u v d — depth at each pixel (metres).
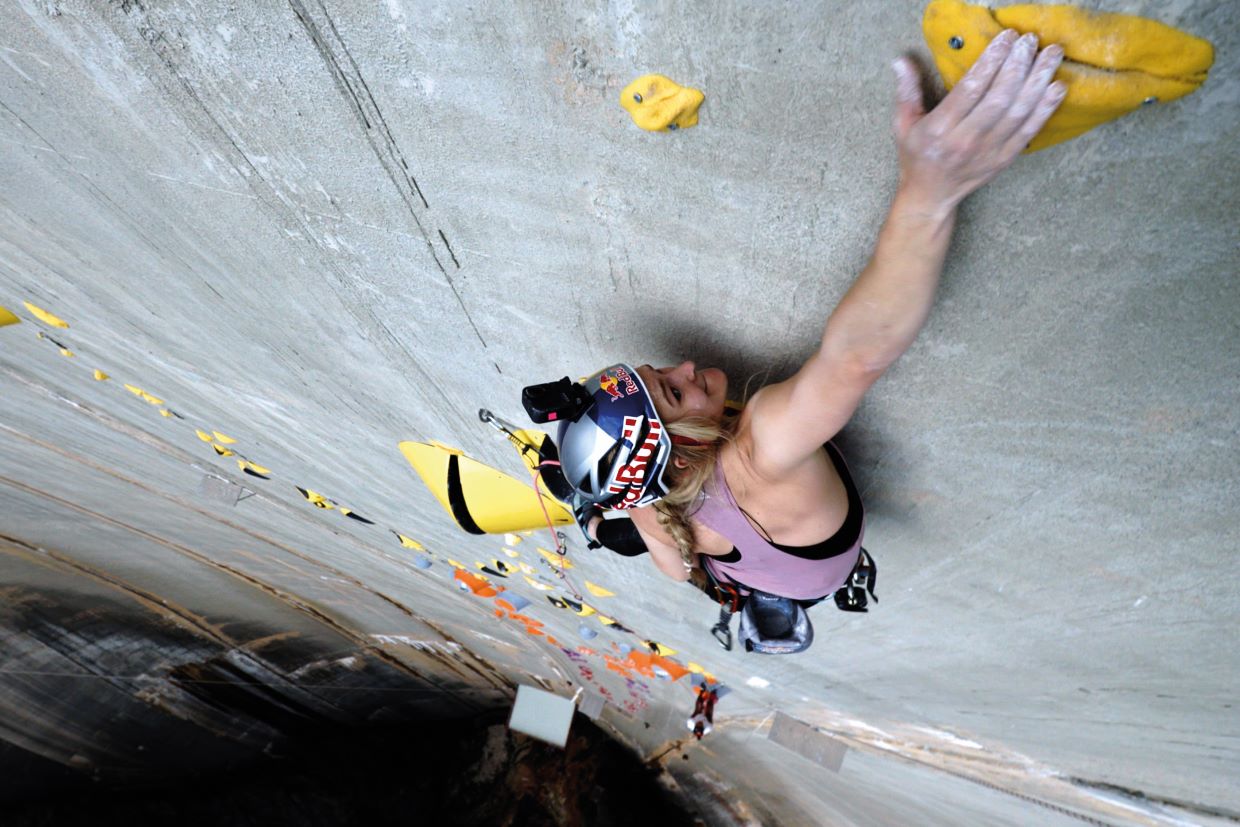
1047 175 1.08
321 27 1.29
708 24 1.01
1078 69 0.86
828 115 1.06
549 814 10.71
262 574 7.48
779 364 1.68
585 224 1.51
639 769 10.68
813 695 4.76
